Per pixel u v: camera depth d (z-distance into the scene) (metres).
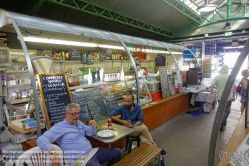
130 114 3.09
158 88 4.80
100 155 2.25
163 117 4.71
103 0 4.77
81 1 4.50
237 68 0.84
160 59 7.41
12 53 4.12
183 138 3.89
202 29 7.72
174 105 5.19
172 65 7.82
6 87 4.01
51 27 2.79
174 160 3.02
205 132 4.21
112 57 5.66
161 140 3.80
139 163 2.15
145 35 8.02
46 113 2.43
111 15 5.29
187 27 8.06
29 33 2.79
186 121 5.02
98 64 5.63
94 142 2.88
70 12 4.82
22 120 2.57
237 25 6.89
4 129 3.11
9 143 2.92
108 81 3.97
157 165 2.75
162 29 7.64
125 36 4.60
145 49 5.50
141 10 5.79
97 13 4.89
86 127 2.38
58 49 4.73
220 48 9.55
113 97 3.65
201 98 5.64
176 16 6.98
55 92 2.59
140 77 4.65
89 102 3.14
